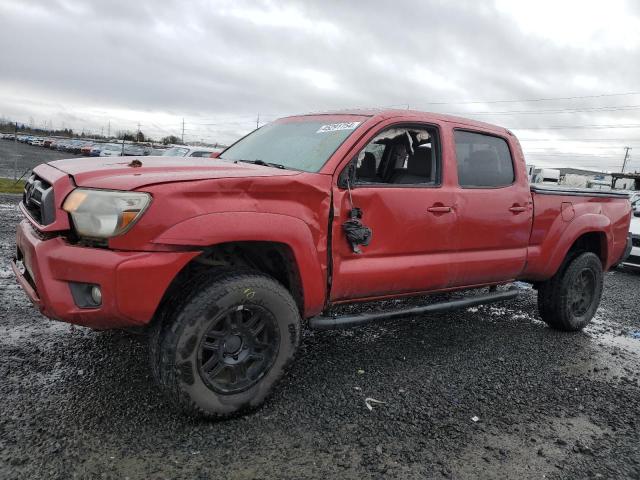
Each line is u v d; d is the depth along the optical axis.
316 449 2.75
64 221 2.67
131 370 3.51
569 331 5.25
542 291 5.20
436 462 2.72
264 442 2.78
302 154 3.66
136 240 2.60
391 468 2.63
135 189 2.61
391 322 5.12
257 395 3.04
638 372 4.30
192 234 2.68
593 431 3.20
